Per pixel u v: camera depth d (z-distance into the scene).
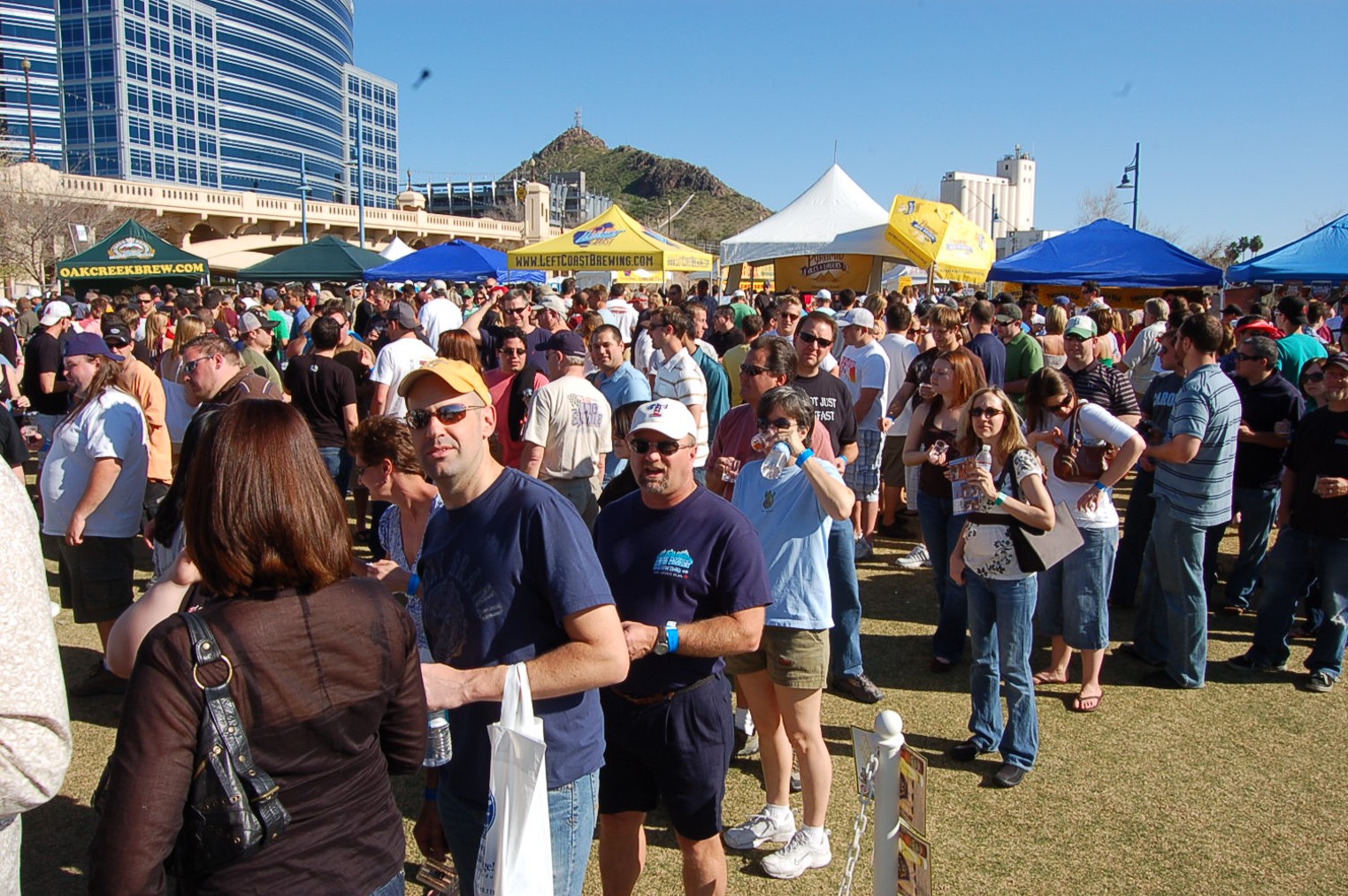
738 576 2.80
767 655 3.50
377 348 10.67
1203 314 4.90
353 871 1.68
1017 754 4.12
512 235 73.69
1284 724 4.70
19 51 80.12
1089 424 4.71
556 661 2.16
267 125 99.38
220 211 53.47
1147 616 5.53
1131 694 5.09
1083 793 4.05
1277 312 7.77
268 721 1.58
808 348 5.45
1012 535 4.01
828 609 3.46
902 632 6.04
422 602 2.42
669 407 2.88
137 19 83.19
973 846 3.67
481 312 10.12
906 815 2.30
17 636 1.47
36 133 81.62
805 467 3.40
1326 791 4.06
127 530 4.94
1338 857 3.58
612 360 6.26
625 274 19.45
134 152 83.94
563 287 15.59
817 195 14.62
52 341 8.88
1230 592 6.39
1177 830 3.77
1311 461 5.05
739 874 3.51
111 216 40.62
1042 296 18.47
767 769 3.65
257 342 8.48
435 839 3.18
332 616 1.67
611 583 2.95
